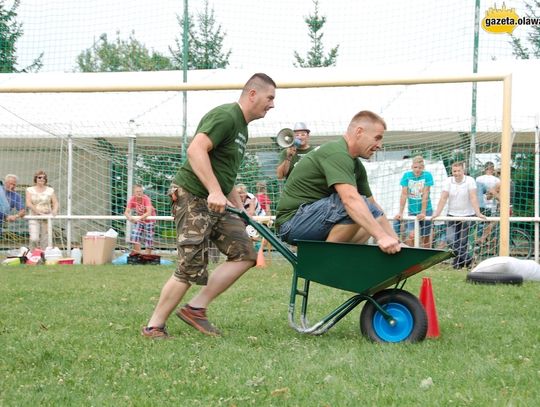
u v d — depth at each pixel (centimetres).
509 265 877
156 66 2464
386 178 1263
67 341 475
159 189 1416
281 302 678
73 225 1460
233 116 500
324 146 501
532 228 1293
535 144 1309
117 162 1462
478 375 373
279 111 1376
